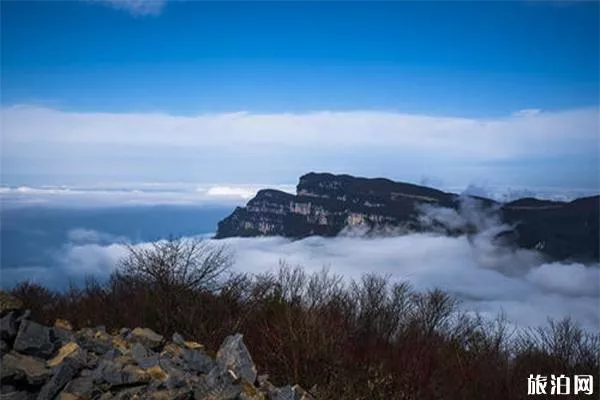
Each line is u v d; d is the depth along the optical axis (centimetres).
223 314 1864
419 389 1902
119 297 1856
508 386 2302
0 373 929
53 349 1071
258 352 1722
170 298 1780
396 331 2503
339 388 1667
